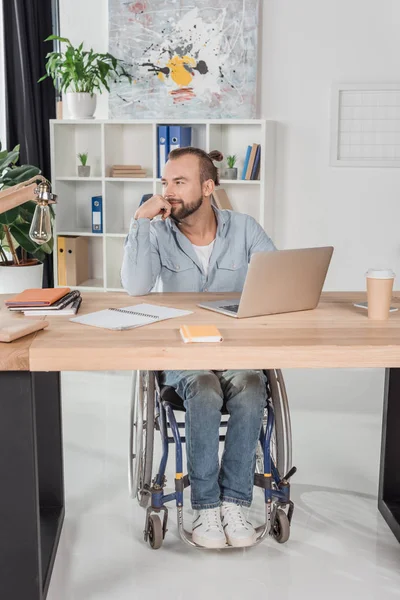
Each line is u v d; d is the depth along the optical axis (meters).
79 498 2.73
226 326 2.08
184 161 2.57
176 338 1.94
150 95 4.88
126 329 2.04
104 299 2.48
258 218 4.96
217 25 4.75
